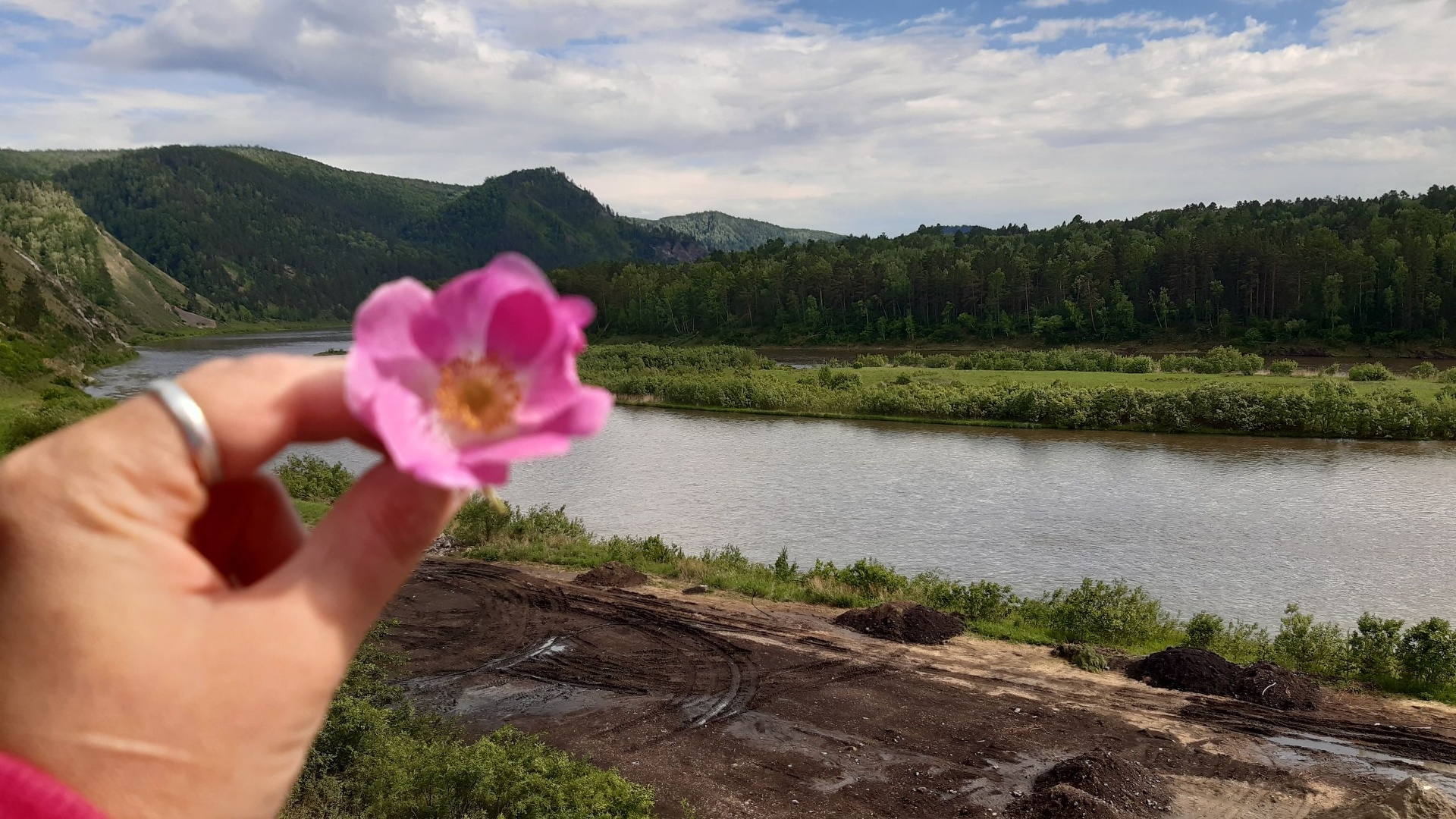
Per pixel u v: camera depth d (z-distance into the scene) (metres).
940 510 36.34
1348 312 120.44
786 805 11.89
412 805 9.49
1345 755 13.68
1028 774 12.85
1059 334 134.50
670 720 14.69
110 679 0.75
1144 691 16.25
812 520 35.19
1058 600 23.28
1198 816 11.75
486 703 15.34
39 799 0.67
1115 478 42.00
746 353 107.69
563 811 9.52
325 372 0.82
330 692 0.82
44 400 47.50
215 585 0.82
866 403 65.19
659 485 42.16
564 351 0.70
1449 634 16.94
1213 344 121.19
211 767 0.76
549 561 26.28
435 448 0.65
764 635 19.11
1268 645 19.11
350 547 0.81
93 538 0.77
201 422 0.78
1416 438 50.31
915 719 14.80
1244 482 40.56
